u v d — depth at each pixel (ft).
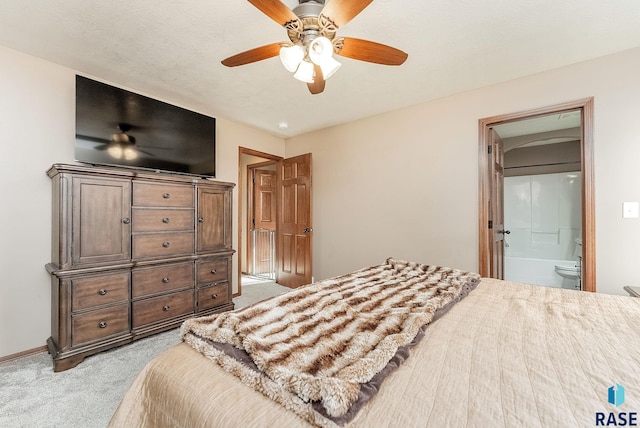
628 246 6.60
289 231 13.30
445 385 2.36
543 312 4.12
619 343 3.10
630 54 6.59
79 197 6.33
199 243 8.69
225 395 2.35
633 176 6.56
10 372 6.00
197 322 3.34
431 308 3.89
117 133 7.76
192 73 7.70
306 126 12.35
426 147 9.61
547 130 11.68
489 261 8.73
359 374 2.33
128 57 6.95
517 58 6.96
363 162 11.24
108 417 4.71
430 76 7.84
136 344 7.22
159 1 5.08
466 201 8.85
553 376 2.46
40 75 7.01
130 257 7.13
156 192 7.68
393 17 5.46
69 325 6.13
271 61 7.10
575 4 5.12
